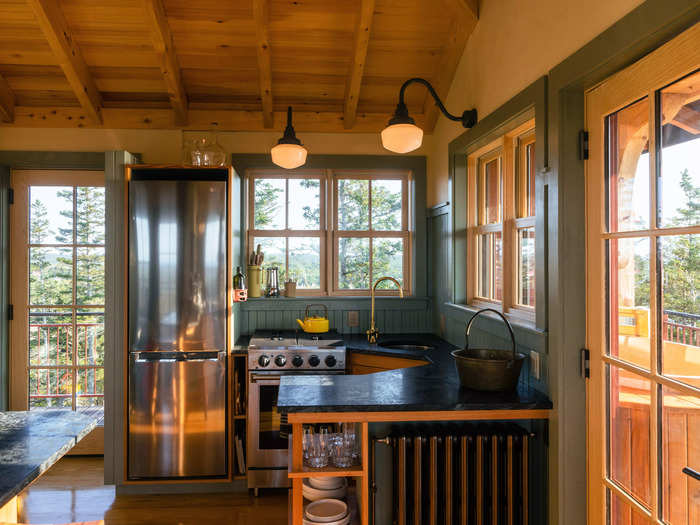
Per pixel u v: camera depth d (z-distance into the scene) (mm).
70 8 3176
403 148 2652
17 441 1729
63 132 3893
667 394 1594
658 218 1635
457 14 3023
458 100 3414
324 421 2105
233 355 3461
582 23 1923
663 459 1613
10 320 3998
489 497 2334
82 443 4066
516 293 2805
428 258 4195
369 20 3078
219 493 3477
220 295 3418
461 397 2217
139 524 3033
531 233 2633
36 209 4023
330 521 2158
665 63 1583
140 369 3373
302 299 4055
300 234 4219
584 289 2078
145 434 3389
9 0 3076
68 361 4055
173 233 3391
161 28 3172
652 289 1658
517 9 2484
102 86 3770
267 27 3137
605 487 1949
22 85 3721
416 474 2299
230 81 3791
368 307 4121
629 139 1804
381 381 2518
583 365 2066
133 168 3439
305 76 3770
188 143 3650
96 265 4062
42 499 3352
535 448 2348
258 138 4051
